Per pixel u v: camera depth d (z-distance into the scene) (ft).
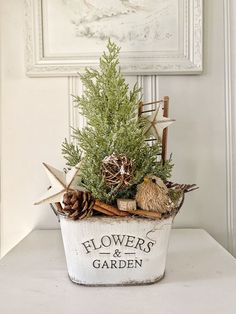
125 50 3.04
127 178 1.84
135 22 3.03
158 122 2.15
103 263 1.97
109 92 2.03
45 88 3.11
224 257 2.43
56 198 1.87
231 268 2.24
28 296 1.88
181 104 3.11
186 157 3.13
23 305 1.77
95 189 1.91
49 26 3.04
